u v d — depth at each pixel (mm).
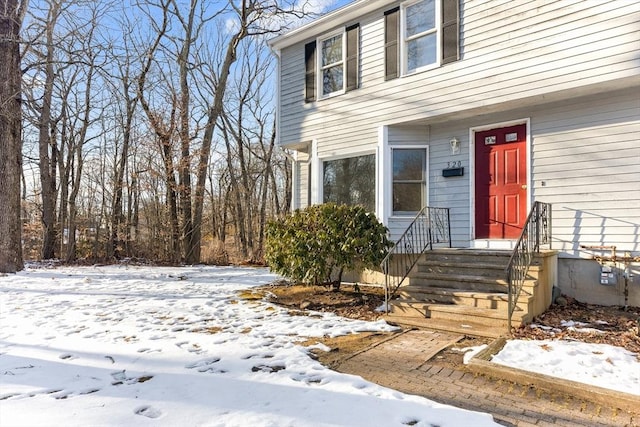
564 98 6512
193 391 3215
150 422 2689
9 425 2621
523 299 5297
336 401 3031
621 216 6062
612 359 3857
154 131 14664
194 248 14742
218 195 21297
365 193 8586
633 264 6012
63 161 16312
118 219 15555
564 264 6547
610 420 2811
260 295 7492
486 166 7457
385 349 4367
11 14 9633
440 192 7934
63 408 2887
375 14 8445
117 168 16562
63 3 9516
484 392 3279
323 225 6914
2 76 10000
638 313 5719
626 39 5570
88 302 6793
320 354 4195
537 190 6832
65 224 15766
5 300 6965
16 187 10789
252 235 20375
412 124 8062
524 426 2715
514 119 7086
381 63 8297
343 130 8891
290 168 22953
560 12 6117
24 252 16750
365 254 6691
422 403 3010
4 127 10398
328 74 9398
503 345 4297
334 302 6715
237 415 2801
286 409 2896
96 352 4164
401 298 6234
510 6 6609
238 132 21344
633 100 5996
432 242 7738
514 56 6555
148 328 5117
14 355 4070
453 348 4406
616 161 6121
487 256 6477
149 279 9742
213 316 5805
